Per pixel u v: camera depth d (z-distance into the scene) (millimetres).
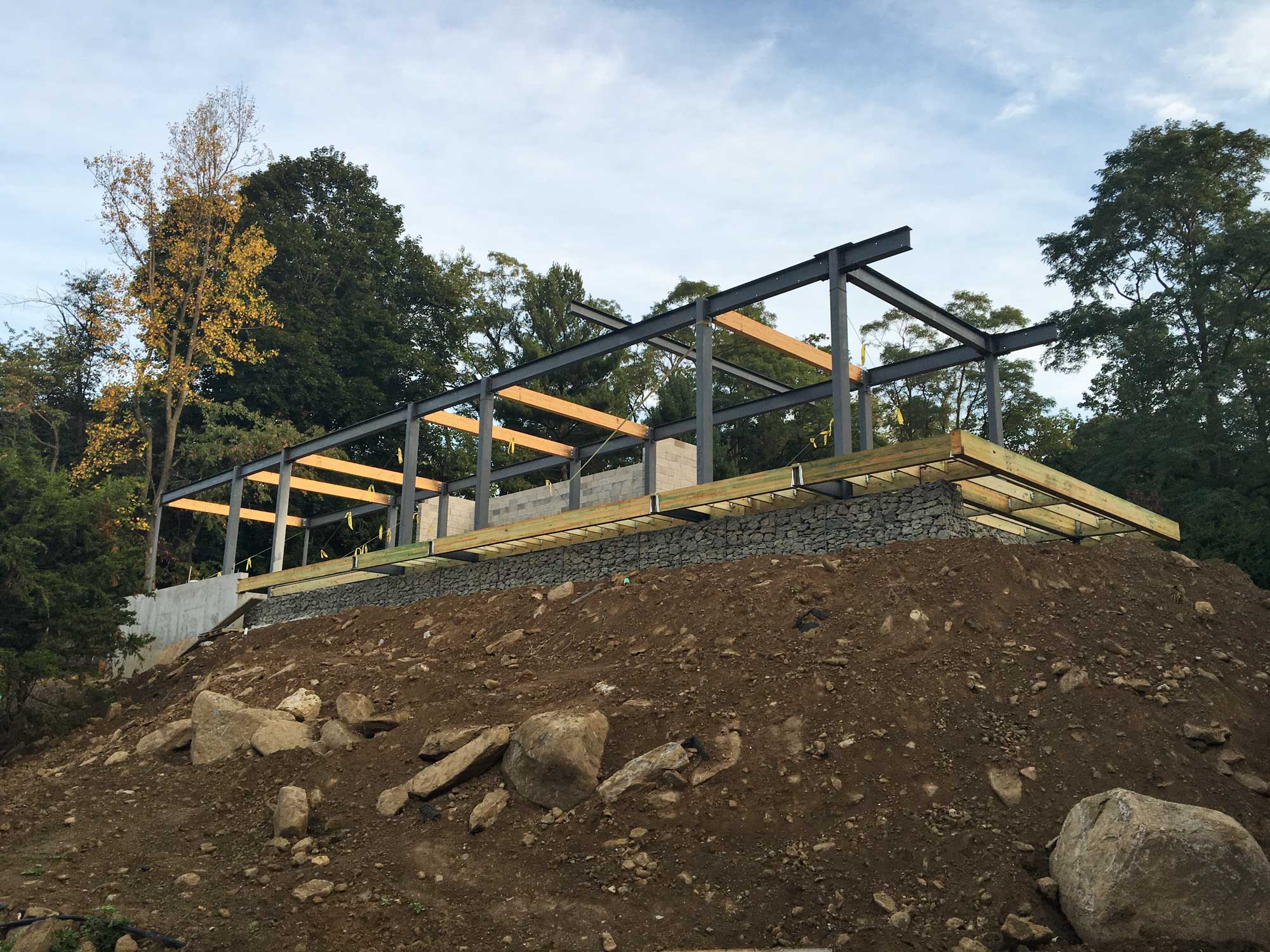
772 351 41375
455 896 8523
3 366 36594
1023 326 37656
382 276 45156
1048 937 7352
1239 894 7184
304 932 7980
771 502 15219
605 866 8773
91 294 34969
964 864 8227
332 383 40281
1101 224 29891
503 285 48594
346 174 46250
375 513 38906
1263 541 18703
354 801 10594
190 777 12172
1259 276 26938
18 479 17719
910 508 13617
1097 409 30531
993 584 11961
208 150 32375
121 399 31688
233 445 34125
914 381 38875
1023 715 9992
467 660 14477
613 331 18766
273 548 25625
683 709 10812
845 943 7570
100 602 18500
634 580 15211
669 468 24281
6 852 10141
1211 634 11773
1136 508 15852
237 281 33250
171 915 8367
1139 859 7305
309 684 14781
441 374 43844
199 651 21859
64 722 17625
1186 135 29641
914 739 9750
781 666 11211
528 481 43375
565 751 9859
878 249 14562
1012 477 13133
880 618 11586
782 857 8609
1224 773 9211
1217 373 25781
